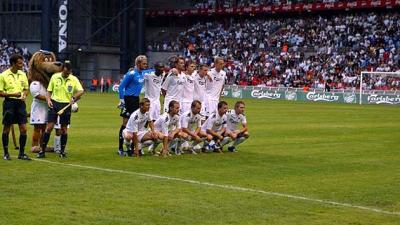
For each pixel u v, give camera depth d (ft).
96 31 247.50
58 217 34.53
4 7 258.16
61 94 56.75
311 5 255.50
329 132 91.09
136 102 60.23
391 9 252.62
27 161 53.98
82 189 42.22
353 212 37.78
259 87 220.64
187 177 48.26
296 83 228.63
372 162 59.57
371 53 233.55
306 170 53.52
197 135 61.93
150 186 44.01
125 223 33.76
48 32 232.73
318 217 36.35
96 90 246.68
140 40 253.03
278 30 263.49
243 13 269.03
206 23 281.95
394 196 42.80
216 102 69.82
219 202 39.37
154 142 59.98
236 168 53.62
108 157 58.13
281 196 41.81
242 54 258.57
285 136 83.56
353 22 251.39
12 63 53.57
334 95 205.67
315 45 249.75
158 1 281.54
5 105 53.78
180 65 65.31
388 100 194.90
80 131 82.84
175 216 35.50
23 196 39.55
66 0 230.89
